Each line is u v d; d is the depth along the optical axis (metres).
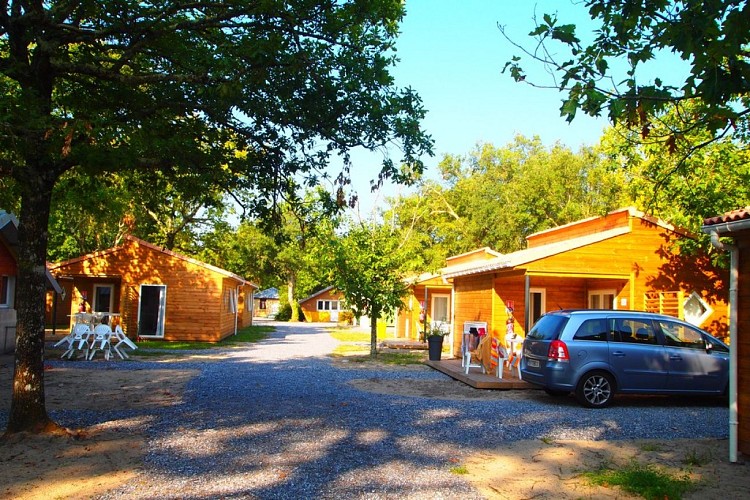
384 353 21.94
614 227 17.20
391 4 7.88
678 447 7.69
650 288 16.16
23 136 6.66
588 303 18.48
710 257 16.30
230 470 6.29
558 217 41.19
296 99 8.48
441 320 28.03
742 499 5.61
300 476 6.11
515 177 48.84
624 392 10.98
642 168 15.67
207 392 11.53
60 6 7.78
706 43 4.61
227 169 9.14
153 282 24.67
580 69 5.45
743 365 7.06
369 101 8.07
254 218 9.93
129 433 7.91
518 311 17.94
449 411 10.09
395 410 10.00
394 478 6.13
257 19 7.77
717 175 14.20
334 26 7.78
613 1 5.27
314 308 60.56
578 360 10.91
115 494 5.46
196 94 8.45
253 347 23.56
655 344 11.32
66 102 8.66
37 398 7.54
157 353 19.69
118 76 7.77
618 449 7.55
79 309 24.55
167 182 9.97
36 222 7.47
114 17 8.02
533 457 7.11
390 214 20.89
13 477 5.92
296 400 10.77
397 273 20.75
